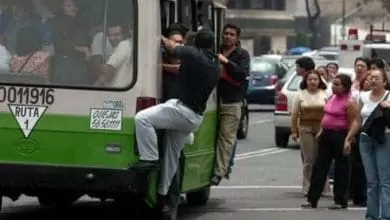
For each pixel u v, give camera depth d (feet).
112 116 52.75
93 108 52.85
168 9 56.44
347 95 66.59
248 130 139.85
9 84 53.11
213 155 64.64
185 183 59.00
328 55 182.80
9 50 53.31
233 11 375.25
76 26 53.01
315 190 68.18
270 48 380.78
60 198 61.98
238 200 72.59
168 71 54.80
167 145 54.60
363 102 57.77
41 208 65.98
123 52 52.80
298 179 86.84
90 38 53.01
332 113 66.85
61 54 53.11
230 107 64.69
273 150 113.19
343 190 68.13
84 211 64.80
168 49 54.24
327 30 370.53
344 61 119.03
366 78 62.03
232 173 90.38
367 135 57.21
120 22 52.90
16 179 52.80
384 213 56.95
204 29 57.21
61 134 52.90
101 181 52.39
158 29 53.47
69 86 52.85
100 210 65.36
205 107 55.67
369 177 57.77
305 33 361.92
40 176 52.65
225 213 65.21
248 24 377.50
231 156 65.46
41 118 53.01
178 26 55.57
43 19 53.26
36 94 53.01
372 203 58.08
